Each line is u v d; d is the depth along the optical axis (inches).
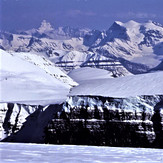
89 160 2721.5
